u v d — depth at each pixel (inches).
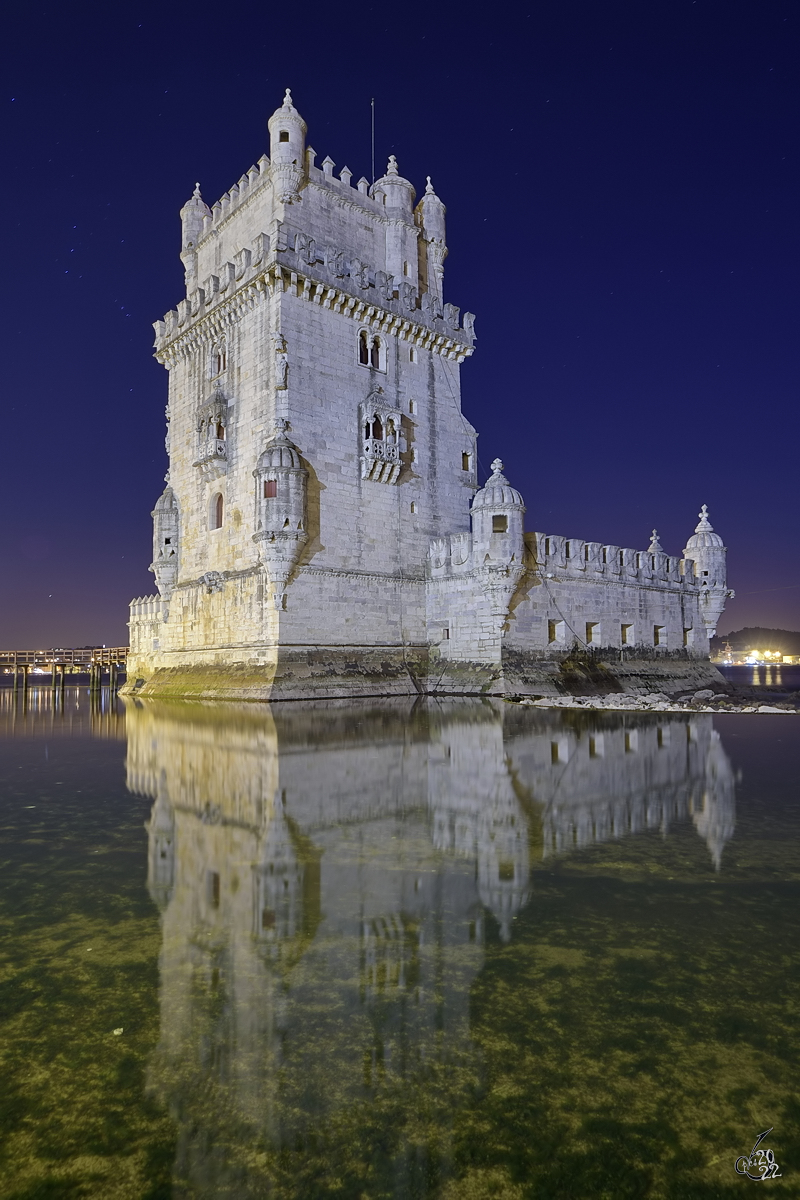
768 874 309.6
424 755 642.8
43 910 271.6
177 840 370.6
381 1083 163.9
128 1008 197.9
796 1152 141.5
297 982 211.6
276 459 1397.6
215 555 1637.6
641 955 228.5
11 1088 163.2
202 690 1535.4
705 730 829.2
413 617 1628.9
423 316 1715.1
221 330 1648.6
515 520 1456.7
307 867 321.7
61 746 768.3
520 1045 177.9
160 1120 153.0
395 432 1614.2
